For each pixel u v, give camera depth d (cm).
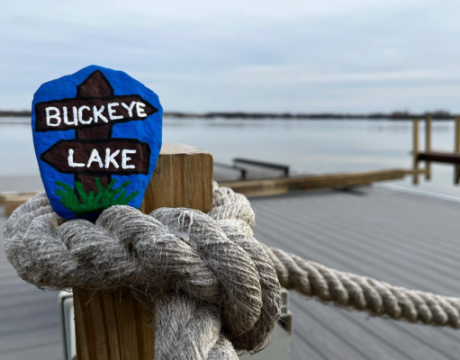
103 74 67
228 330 64
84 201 65
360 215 517
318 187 636
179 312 60
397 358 212
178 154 73
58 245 62
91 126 65
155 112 69
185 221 63
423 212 536
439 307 153
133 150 67
